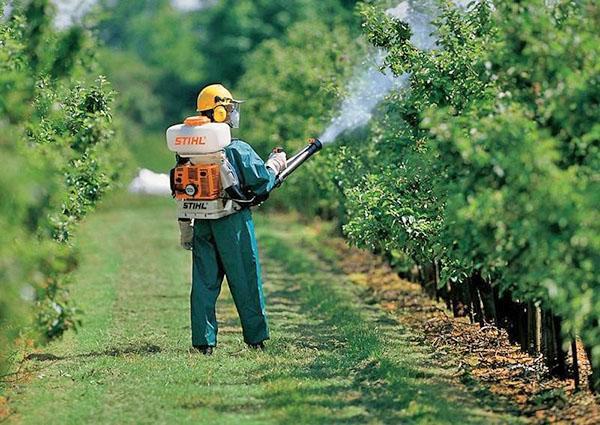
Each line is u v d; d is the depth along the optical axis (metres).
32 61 16.30
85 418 14.16
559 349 15.95
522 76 13.49
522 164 12.16
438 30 17.72
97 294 25.19
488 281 19.03
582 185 12.08
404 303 23.72
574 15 13.60
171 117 86.19
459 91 16.58
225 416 14.06
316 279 27.80
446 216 15.06
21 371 16.92
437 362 17.27
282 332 20.31
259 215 47.72
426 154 16.97
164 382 15.91
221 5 76.81
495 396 14.91
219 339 19.55
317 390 15.17
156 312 22.77
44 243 13.40
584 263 11.80
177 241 36.81
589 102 12.71
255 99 39.94
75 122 18.05
